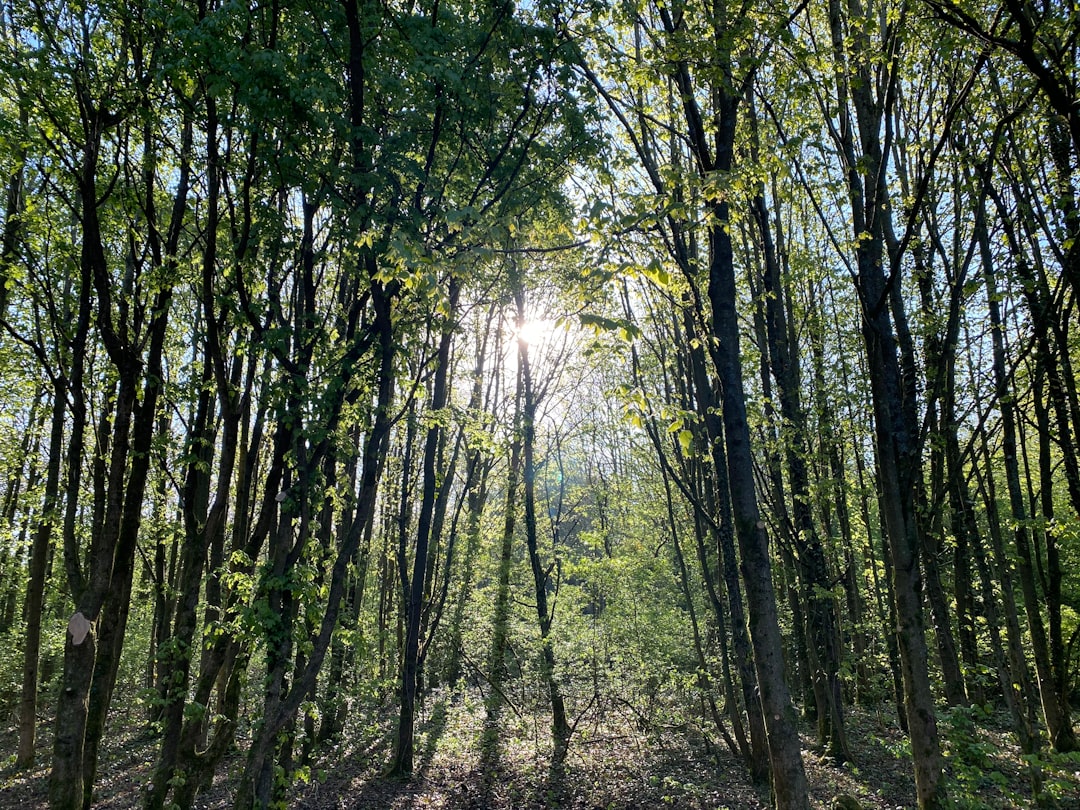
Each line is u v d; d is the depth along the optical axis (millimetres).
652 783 11688
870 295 8539
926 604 15914
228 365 11188
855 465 16625
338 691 13188
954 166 9422
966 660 15344
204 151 8945
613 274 5133
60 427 10914
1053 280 10305
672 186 5891
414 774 13078
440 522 16547
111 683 9508
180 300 12039
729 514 11008
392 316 7441
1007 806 7055
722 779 11703
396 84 6207
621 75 7160
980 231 9859
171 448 11867
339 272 9727
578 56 6875
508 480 17250
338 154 7355
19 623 19625
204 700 8039
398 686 14438
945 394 10273
